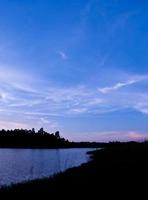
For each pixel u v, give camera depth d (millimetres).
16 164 73688
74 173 33625
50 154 134625
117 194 17172
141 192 17156
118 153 62031
